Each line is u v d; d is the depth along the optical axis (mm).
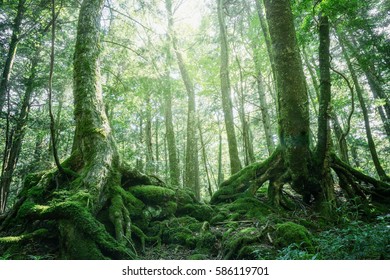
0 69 13977
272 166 8828
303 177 7859
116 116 18406
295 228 5625
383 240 4332
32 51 15047
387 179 11781
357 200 8086
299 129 7633
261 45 14805
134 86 13141
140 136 21672
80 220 5242
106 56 13523
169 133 15859
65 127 17078
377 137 23984
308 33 9656
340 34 13875
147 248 6379
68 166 7055
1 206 14820
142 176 7945
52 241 5574
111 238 5355
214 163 37031
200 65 18359
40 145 18859
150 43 12438
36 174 7277
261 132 31109
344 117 22562
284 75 7738
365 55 13625
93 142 7012
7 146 14891
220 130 22688
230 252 5547
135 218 6969
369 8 13734
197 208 8047
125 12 12727
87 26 8297
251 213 7809
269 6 7961
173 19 15320
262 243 5703
